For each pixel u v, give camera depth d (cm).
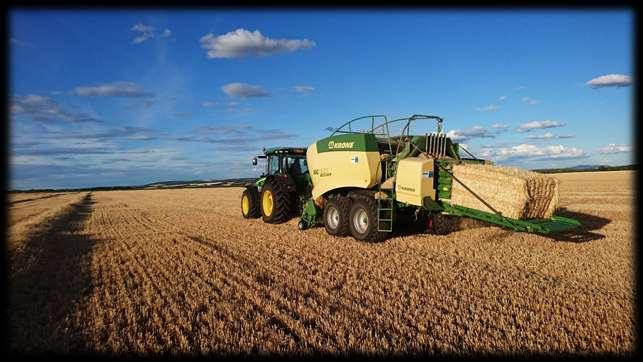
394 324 517
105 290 683
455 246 966
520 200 848
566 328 510
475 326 512
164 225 1560
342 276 735
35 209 2894
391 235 1116
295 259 869
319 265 814
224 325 527
